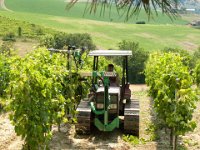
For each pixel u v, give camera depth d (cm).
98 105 927
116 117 930
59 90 902
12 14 10406
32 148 668
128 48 3791
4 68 1236
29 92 659
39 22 9450
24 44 5988
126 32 8819
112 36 8200
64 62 1107
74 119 864
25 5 13900
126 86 1012
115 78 984
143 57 3559
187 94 771
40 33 7375
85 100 1009
